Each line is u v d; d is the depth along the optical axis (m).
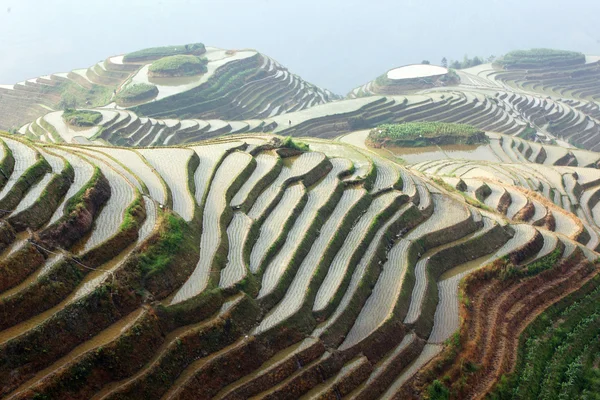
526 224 52.50
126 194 36.84
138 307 29.38
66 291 27.98
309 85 141.38
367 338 34.06
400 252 43.19
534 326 40.69
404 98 120.75
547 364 37.91
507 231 50.06
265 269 37.03
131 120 90.44
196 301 30.89
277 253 38.94
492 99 128.88
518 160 87.75
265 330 31.53
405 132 92.12
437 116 114.88
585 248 51.91
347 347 33.22
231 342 30.47
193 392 27.28
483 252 46.59
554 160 91.25
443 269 44.06
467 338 37.09
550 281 45.72
